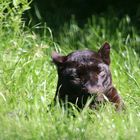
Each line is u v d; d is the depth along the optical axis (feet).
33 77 40.60
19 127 32.30
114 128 32.48
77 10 71.51
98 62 35.37
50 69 42.70
